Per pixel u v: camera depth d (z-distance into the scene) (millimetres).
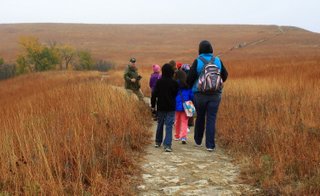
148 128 10320
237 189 5613
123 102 10703
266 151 6949
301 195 5062
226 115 10555
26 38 60188
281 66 27125
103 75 37906
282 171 5852
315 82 14164
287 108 9547
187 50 103750
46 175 5285
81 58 65688
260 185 5695
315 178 5410
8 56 97562
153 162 6988
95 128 7570
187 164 6930
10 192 4918
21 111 9602
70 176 5574
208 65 7766
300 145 6691
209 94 7910
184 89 8914
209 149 8031
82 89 12641
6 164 5461
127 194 5316
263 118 9227
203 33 133625
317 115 8883
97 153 6418
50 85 26906
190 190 5578
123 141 7512
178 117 9164
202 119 8359
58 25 157125
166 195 5410
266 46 94938
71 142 6484
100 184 5258
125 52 104125
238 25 152625
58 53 63219
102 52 104688
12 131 6812
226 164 6988
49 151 5848
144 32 140500
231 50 90875
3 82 44438
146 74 27000
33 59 60344
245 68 29062
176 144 8820
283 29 135500
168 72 7941
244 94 13758
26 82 37000
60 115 8516
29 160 5520
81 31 143000
